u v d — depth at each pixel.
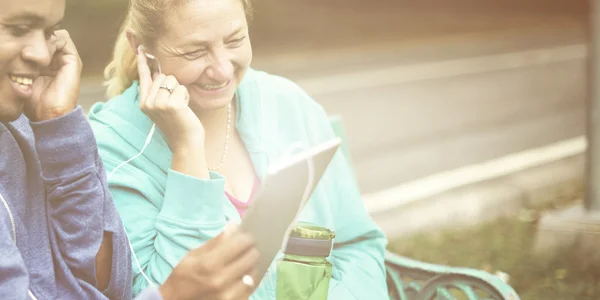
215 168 2.79
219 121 2.80
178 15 2.45
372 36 25.47
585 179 6.06
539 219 6.27
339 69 18.86
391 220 7.23
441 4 31.50
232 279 1.99
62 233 2.09
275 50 22.28
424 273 2.95
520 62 19.81
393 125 12.23
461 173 8.98
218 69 2.49
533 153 9.95
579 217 5.98
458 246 6.22
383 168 9.41
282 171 1.90
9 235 1.93
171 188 2.41
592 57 5.94
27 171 2.10
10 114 1.97
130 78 2.75
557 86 16.11
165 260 2.41
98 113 2.65
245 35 2.53
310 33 24.50
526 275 5.66
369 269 2.90
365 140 11.14
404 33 26.53
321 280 2.27
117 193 2.51
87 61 17.39
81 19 17.61
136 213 2.49
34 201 2.09
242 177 2.82
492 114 12.92
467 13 31.92
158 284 2.40
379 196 8.12
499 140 10.82
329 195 2.98
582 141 10.64
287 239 2.10
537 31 27.75
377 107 13.93
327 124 3.10
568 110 13.27
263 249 2.03
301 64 19.80
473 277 2.83
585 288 5.45
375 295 2.85
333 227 2.96
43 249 2.09
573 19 31.95
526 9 33.91
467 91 15.59
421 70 18.66
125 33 2.72
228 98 2.58
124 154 2.55
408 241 6.37
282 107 2.98
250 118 2.84
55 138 2.05
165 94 2.44
